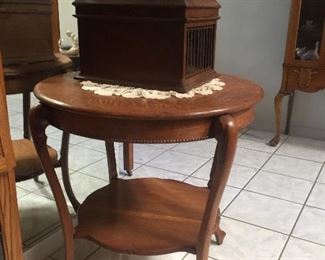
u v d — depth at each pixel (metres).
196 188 1.30
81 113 0.77
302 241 1.35
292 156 2.16
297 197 1.68
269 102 2.58
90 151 1.85
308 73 2.13
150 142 0.79
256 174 1.91
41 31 1.13
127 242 0.99
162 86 0.90
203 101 0.83
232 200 1.64
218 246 1.31
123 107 0.78
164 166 2.00
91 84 0.96
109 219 1.09
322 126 2.45
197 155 2.17
